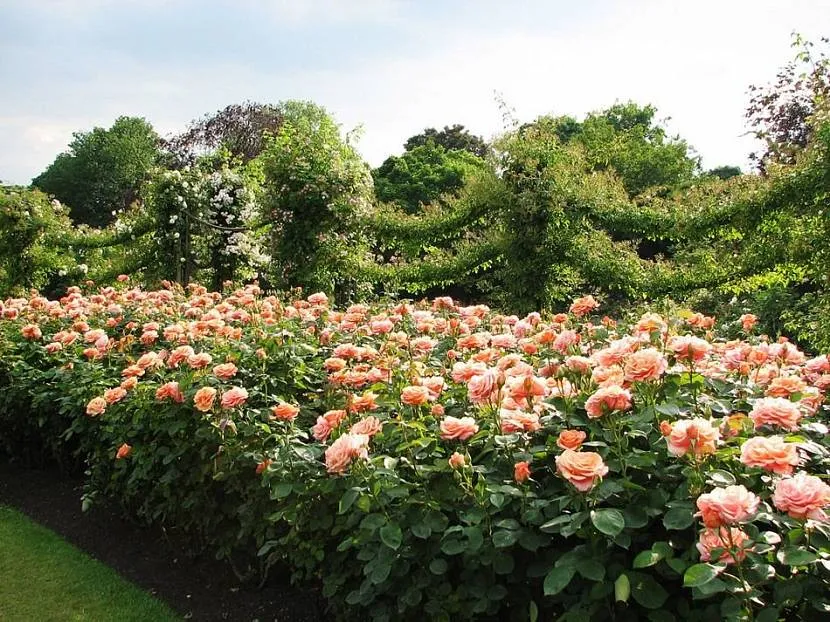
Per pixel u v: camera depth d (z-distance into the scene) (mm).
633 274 7059
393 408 2418
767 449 1400
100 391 3562
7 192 11922
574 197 7109
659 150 20406
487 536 1721
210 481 2902
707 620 1453
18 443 4848
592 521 1468
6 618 2879
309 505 2221
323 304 4676
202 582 3086
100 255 12008
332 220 8109
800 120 11484
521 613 1741
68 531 3752
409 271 8297
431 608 1771
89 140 38375
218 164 11656
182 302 5875
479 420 2139
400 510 1871
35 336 4598
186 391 2930
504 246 7297
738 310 7672
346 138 8602
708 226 6660
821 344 5723
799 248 5949
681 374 2010
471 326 3766
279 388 3256
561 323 3457
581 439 1649
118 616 2863
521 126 7398
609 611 1556
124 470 3266
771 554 1396
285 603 2824
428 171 21141
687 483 1552
